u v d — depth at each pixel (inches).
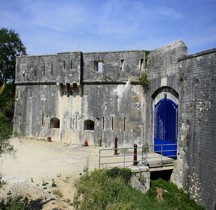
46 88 943.7
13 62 1322.6
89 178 491.2
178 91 656.4
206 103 551.5
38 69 957.8
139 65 822.5
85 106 880.9
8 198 411.5
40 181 491.8
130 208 417.7
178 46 660.7
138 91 823.1
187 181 600.1
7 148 356.5
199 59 580.4
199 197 558.6
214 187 515.5
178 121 652.7
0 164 599.2
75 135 888.3
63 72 890.7
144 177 577.0
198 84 580.4
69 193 458.9
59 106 917.2
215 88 526.3
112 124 844.0
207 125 545.3
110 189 458.0
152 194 568.1
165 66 716.7
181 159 626.8
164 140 722.8
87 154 731.4
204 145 551.2
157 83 751.7
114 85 848.9
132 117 822.5
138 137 813.2
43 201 422.0
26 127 969.5
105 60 858.1
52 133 928.3
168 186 616.4
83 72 882.8
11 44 1316.4
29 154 709.3
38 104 954.7
